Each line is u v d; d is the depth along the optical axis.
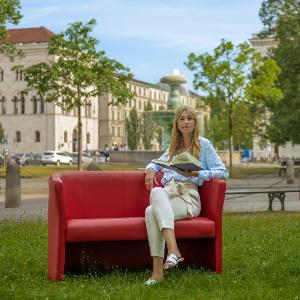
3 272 7.26
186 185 7.30
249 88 35.91
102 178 7.62
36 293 6.11
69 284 6.62
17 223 12.66
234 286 6.47
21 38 104.19
